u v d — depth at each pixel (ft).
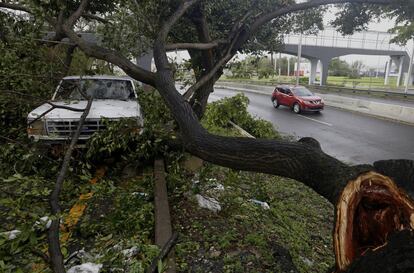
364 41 134.62
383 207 5.75
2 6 16.29
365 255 5.18
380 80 186.91
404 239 4.80
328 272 6.64
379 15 19.93
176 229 11.39
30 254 8.68
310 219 16.17
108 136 14.84
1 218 11.03
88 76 21.66
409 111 46.80
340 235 5.82
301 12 19.58
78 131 12.67
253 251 10.36
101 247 9.49
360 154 29.53
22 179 9.27
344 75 236.22
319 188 7.36
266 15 16.74
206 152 9.82
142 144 15.94
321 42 128.67
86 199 12.31
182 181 14.57
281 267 9.77
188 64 17.97
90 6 20.48
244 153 8.96
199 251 10.07
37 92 17.16
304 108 57.31
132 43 17.99
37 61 16.39
